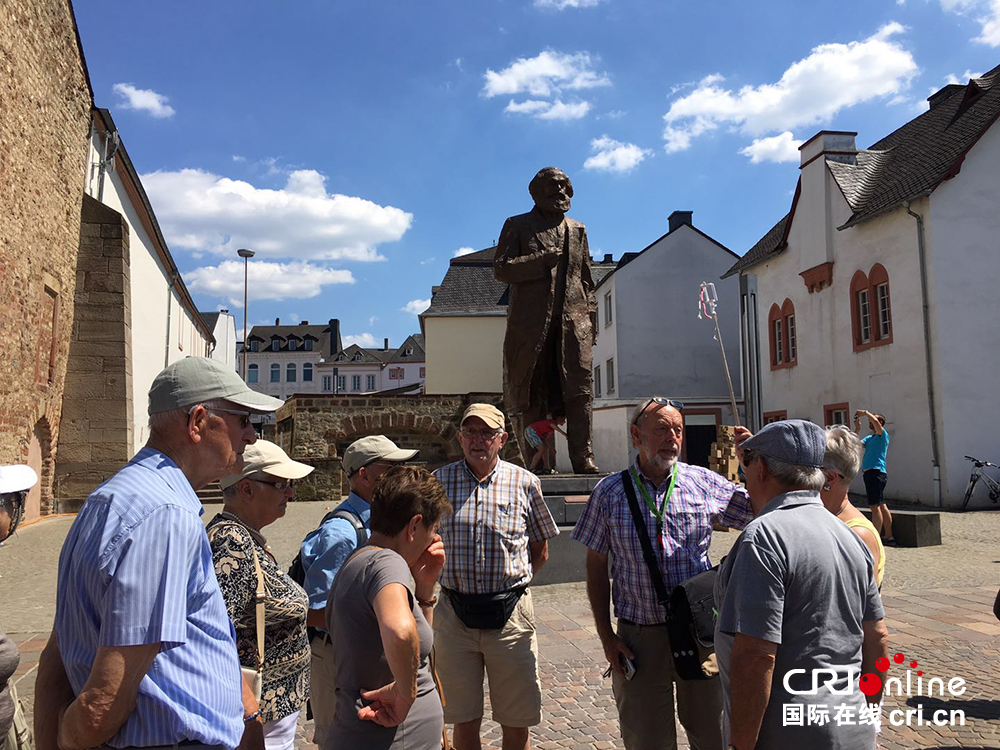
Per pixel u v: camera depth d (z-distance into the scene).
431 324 36.78
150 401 1.99
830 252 23.14
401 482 2.65
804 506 2.40
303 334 96.69
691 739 3.11
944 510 17.81
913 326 19.52
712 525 3.24
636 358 33.62
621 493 3.29
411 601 2.45
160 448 1.94
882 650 2.38
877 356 20.95
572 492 7.68
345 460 3.48
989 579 8.84
